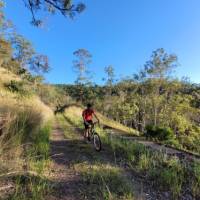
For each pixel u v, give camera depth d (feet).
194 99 148.36
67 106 125.39
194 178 20.25
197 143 104.27
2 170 16.01
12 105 29.63
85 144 33.60
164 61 141.18
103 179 18.83
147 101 155.94
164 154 26.81
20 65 172.14
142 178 20.24
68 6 35.70
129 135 55.47
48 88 191.42
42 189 15.57
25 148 22.31
